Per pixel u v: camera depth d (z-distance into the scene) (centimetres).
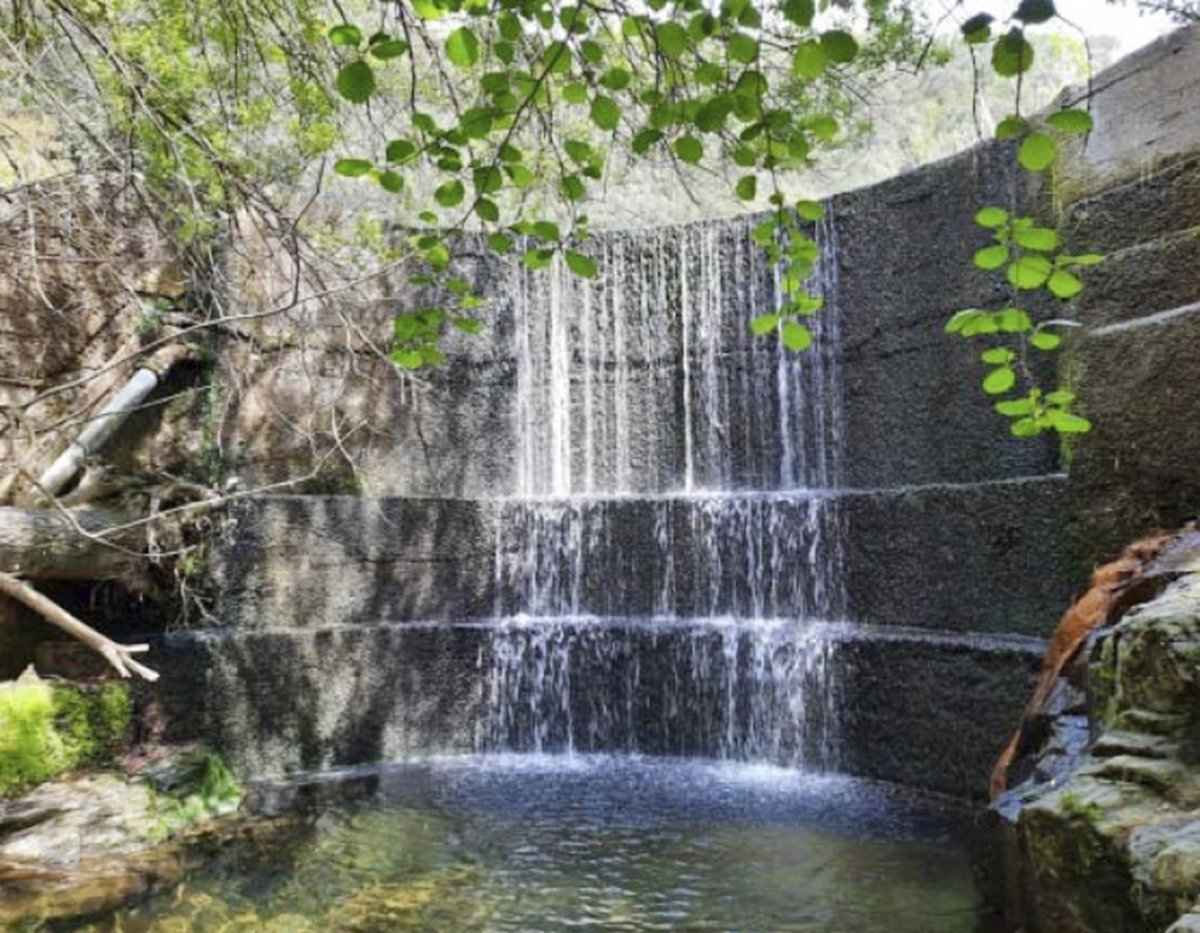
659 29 215
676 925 421
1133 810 297
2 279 678
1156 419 531
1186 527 491
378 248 749
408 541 810
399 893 466
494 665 789
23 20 459
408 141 227
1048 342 236
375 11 676
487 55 306
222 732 679
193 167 526
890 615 696
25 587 399
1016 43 176
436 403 896
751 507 779
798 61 188
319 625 764
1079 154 609
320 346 836
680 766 720
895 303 775
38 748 565
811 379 840
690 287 916
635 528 824
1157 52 562
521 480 925
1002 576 619
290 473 818
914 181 764
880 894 451
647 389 928
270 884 482
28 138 645
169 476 700
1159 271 550
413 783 679
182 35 496
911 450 756
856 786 648
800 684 694
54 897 466
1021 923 375
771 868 491
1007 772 472
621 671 766
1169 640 323
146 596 697
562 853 521
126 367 723
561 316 948
